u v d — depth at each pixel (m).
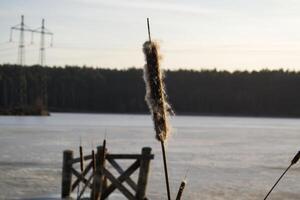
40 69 196.50
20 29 168.50
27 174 33.62
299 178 35.78
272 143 68.81
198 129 105.94
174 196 27.70
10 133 76.38
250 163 44.00
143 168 19.58
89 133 81.00
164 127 9.38
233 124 141.12
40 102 186.62
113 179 19.59
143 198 19.58
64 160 22.39
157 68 9.21
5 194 26.59
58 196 23.22
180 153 51.03
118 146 57.22
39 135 73.00
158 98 9.27
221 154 51.22
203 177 34.97
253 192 30.02
